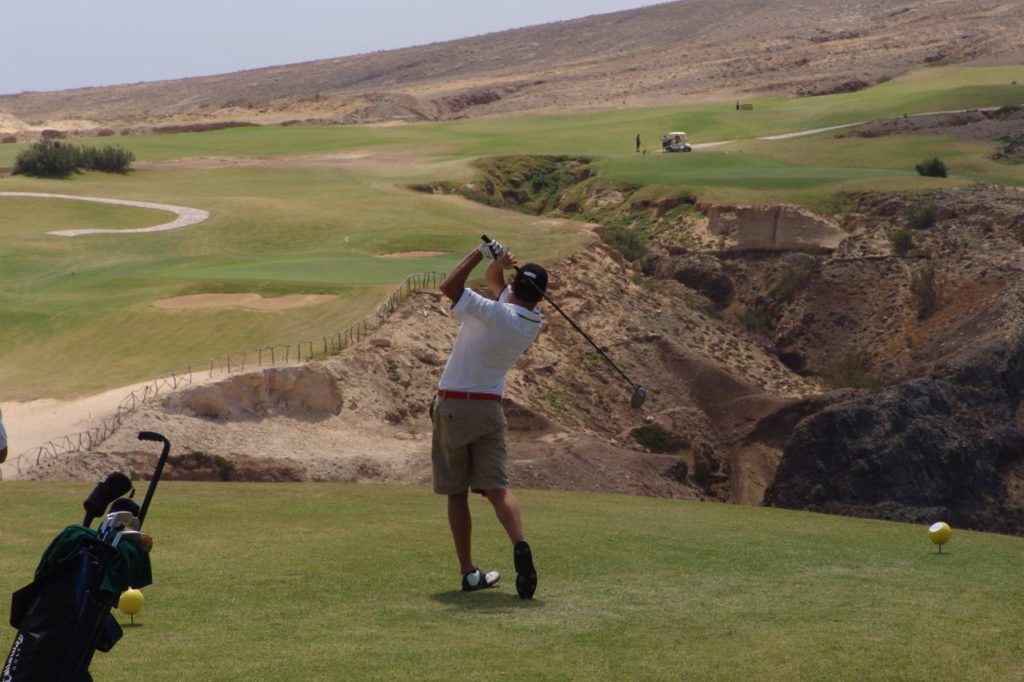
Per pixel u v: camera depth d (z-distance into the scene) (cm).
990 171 12681
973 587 1500
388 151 16112
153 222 9969
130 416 4825
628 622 1262
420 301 6869
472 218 10444
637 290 8744
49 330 6419
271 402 5388
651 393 7269
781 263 9806
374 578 1527
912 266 9400
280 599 1387
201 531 1995
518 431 6053
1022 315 7862
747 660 1104
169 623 1260
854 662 1100
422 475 4975
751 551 1831
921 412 6147
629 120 19338
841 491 5778
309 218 10212
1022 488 6097
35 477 4247
